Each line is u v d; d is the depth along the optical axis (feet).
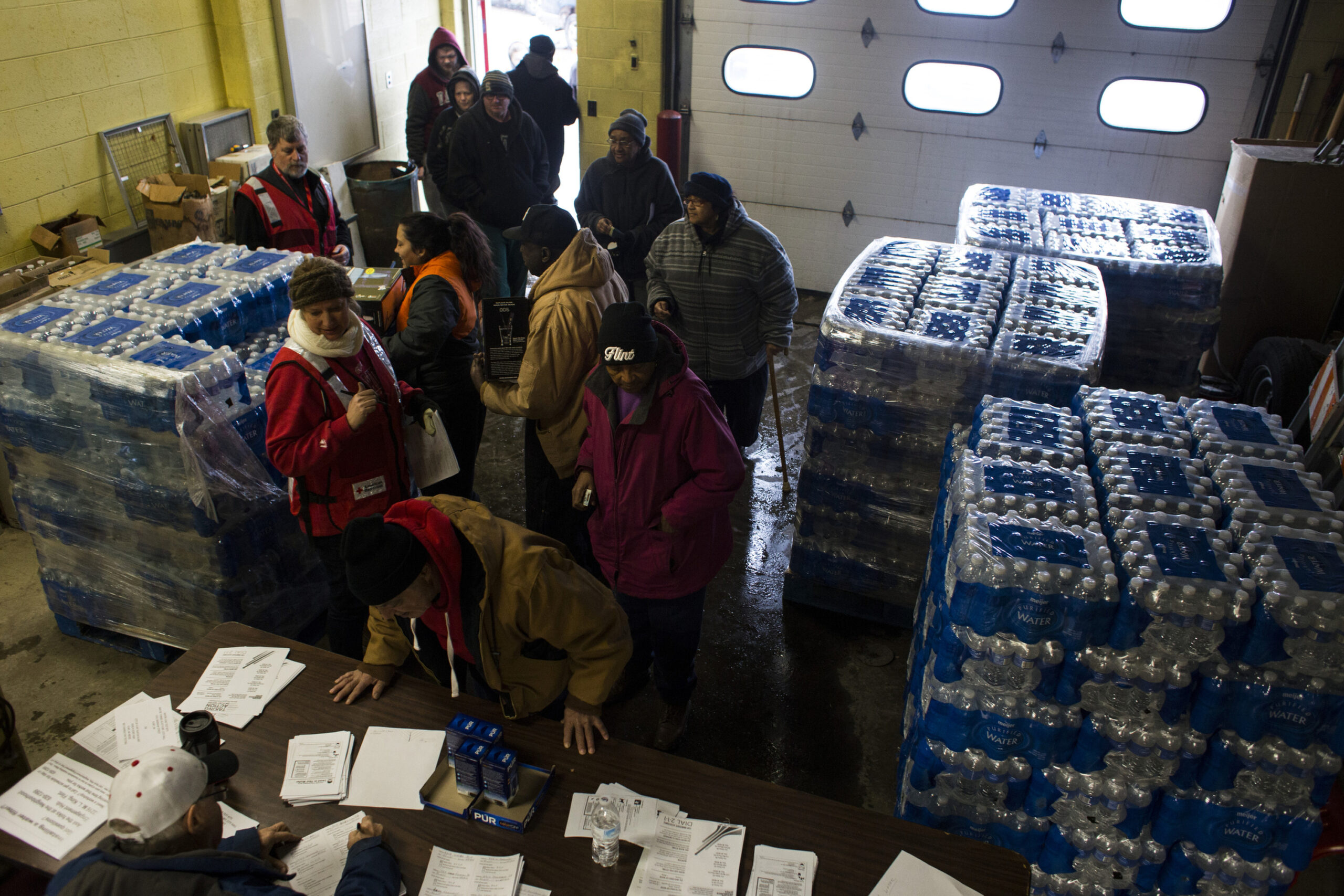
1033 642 6.98
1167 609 6.64
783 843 6.25
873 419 11.06
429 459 10.22
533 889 5.90
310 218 14.69
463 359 11.98
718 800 6.55
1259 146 17.47
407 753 6.86
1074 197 16.06
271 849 6.07
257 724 7.10
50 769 6.66
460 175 18.52
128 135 17.63
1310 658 6.52
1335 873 8.59
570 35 37.60
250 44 19.67
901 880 6.03
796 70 21.65
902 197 22.27
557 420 10.95
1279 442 8.67
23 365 9.95
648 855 6.14
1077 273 12.73
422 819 6.37
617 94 22.97
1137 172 20.39
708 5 21.52
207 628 10.85
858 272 12.57
